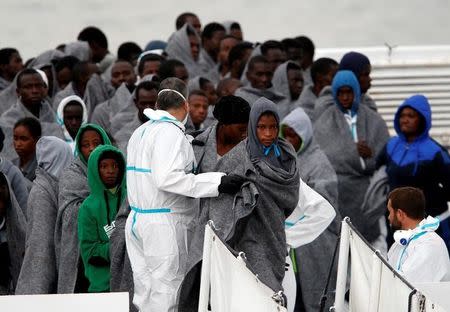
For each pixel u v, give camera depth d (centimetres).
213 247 2362
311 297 3083
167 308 2617
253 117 2564
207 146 2653
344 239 2411
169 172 2573
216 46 4600
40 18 8206
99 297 2258
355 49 4744
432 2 8169
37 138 3291
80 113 3431
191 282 2567
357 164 3600
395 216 2605
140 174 2633
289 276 2695
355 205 3584
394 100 4647
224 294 2328
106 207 2797
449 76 4644
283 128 3241
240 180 2564
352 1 8244
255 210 2581
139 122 3388
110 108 3759
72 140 3438
